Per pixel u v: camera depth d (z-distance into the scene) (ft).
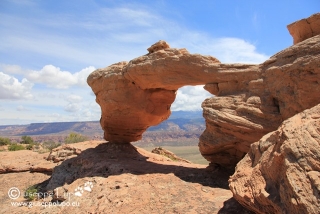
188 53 43.14
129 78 49.52
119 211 30.07
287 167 18.31
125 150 57.93
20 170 63.82
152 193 34.12
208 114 39.01
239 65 39.50
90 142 71.41
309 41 31.53
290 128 21.38
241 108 36.70
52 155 66.39
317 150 17.39
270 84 35.32
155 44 46.32
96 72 56.03
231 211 26.81
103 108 55.26
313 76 30.53
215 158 41.81
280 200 18.81
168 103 55.11
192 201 31.04
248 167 26.40
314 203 15.35
